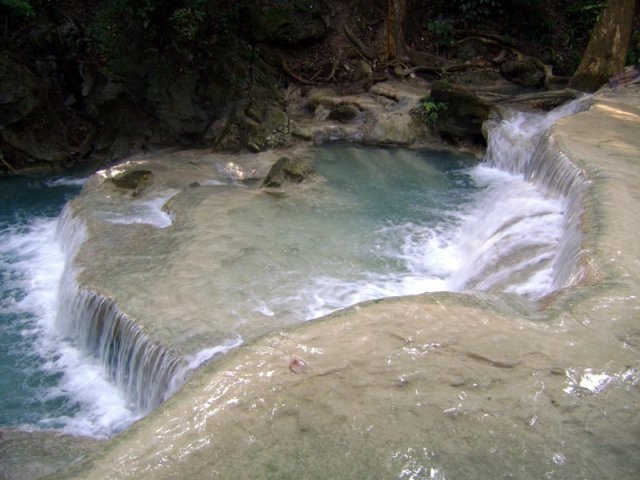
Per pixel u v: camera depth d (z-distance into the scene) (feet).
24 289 27.50
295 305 21.81
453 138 42.34
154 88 42.65
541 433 11.57
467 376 12.89
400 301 15.34
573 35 52.90
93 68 45.29
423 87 48.14
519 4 53.06
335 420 11.70
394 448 11.14
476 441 11.35
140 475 10.48
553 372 13.08
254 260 24.99
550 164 28.66
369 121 43.75
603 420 11.92
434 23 52.54
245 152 40.78
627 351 13.79
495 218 27.66
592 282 16.75
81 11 46.73
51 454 17.52
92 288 22.82
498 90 48.01
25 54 43.75
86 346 23.22
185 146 43.70
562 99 42.42
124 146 43.47
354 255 26.58
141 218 29.81
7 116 40.96
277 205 31.17
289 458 10.90
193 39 42.19
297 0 48.65
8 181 40.37
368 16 54.08
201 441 11.18
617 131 31.04
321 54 51.44
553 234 23.81
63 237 31.14
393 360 13.25
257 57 46.78
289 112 46.68
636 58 48.06
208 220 28.63
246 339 19.58
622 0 40.50
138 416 20.22
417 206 32.35
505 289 21.27
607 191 22.61
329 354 13.39
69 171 42.55
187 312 21.11
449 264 26.50
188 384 12.50
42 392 21.38
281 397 12.18
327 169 37.50
